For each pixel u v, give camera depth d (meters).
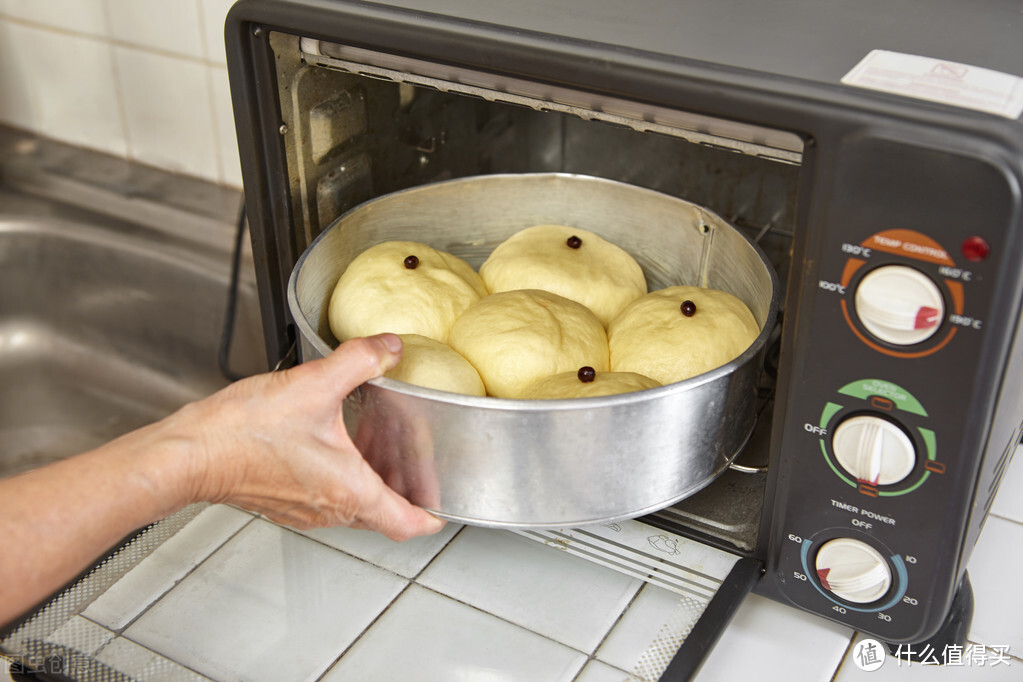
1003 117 0.40
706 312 0.64
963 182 0.40
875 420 0.47
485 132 0.84
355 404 0.53
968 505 0.47
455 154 0.81
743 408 0.56
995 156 0.39
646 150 0.79
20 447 1.13
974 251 0.41
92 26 1.07
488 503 0.53
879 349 0.45
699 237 0.70
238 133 0.59
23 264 1.12
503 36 0.50
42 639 0.53
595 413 0.49
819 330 0.46
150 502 0.49
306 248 0.66
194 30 1.01
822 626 0.59
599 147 0.82
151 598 0.56
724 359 0.61
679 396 0.50
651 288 0.75
